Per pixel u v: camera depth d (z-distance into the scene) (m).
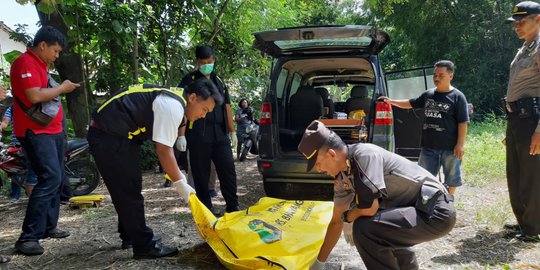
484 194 5.66
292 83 6.51
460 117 4.24
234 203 4.74
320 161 2.57
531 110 3.76
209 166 4.68
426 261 3.52
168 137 3.24
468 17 17.17
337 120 5.50
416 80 6.82
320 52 5.62
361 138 5.15
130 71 9.52
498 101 17.08
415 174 2.69
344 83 7.60
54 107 4.02
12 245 4.16
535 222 3.88
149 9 9.14
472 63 17.38
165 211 5.31
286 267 3.04
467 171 6.83
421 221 2.59
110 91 9.49
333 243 2.85
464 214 4.77
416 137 5.72
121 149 3.39
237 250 3.26
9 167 6.01
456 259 3.55
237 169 8.73
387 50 24.22
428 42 18.34
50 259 3.74
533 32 3.80
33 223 3.90
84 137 8.83
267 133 5.39
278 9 12.47
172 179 3.36
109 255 3.79
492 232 4.17
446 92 4.32
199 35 10.43
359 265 3.48
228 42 10.84
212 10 9.48
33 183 5.41
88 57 9.48
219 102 3.44
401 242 2.63
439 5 17.64
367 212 2.58
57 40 4.02
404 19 18.48
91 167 6.51
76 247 4.04
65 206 5.79
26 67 3.86
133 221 3.54
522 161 3.85
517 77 3.87
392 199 2.72
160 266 3.49
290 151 5.74
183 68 9.65
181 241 4.09
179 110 3.25
